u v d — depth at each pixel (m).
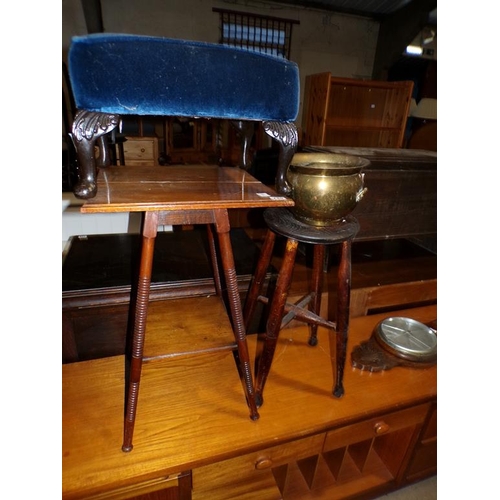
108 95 0.57
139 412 0.96
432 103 3.32
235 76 0.62
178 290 1.20
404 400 1.05
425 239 1.98
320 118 2.60
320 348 1.27
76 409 0.96
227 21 3.95
